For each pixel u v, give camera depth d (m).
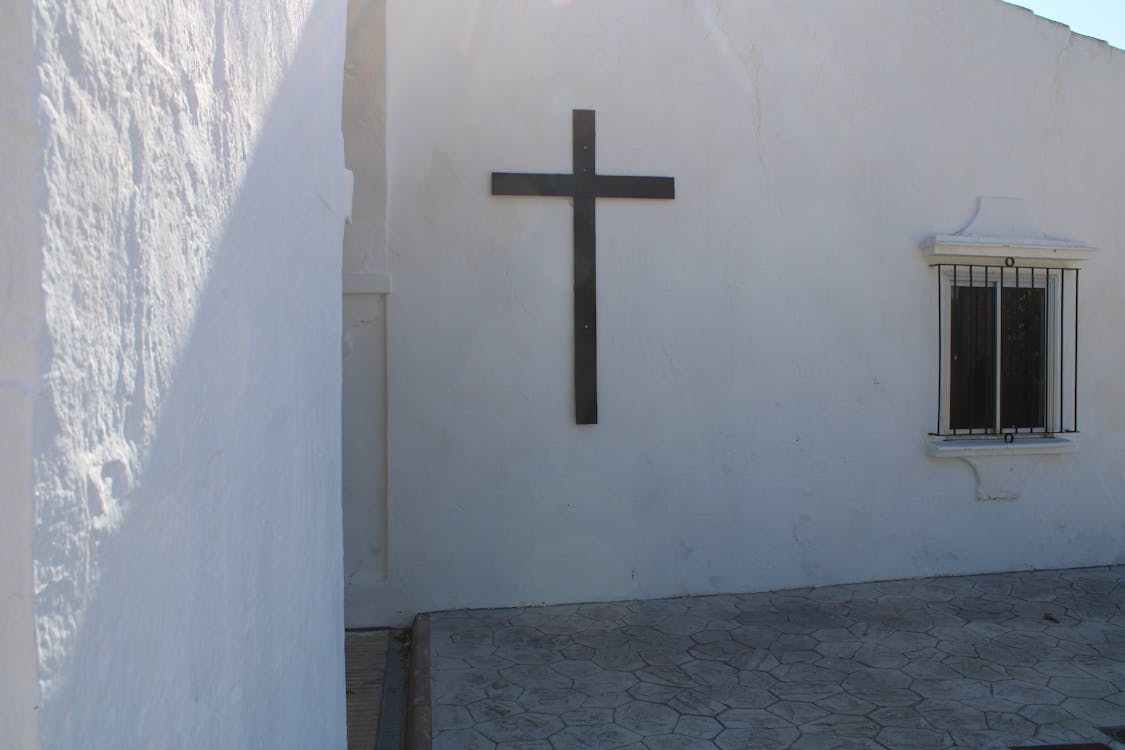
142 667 1.14
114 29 1.07
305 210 2.44
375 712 4.44
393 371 5.62
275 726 1.99
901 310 6.34
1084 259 6.67
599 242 5.86
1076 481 6.68
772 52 6.12
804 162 6.17
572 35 5.85
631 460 5.89
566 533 5.82
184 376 1.32
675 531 5.95
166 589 1.24
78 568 0.97
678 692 4.48
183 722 1.31
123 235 1.09
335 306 3.07
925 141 6.39
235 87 1.63
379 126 5.55
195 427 1.38
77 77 0.98
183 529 1.32
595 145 5.85
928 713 4.22
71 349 0.96
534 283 5.78
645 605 5.81
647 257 5.92
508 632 5.33
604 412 5.86
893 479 6.32
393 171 5.63
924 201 6.39
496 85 5.75
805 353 6.16
